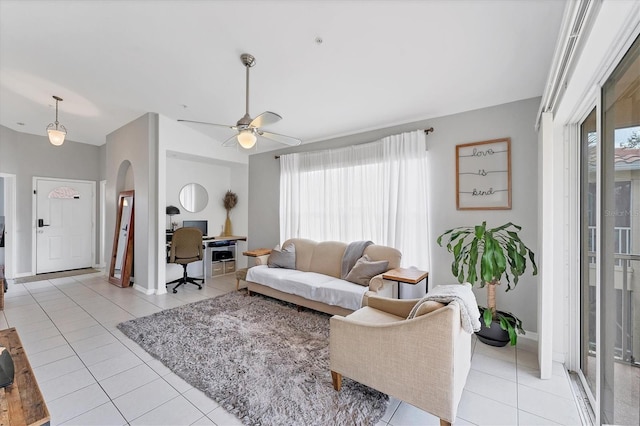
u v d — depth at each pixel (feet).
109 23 7.99
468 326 5.31
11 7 7.52
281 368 7.29
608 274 4.91
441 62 8.07
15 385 4.55
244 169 18.65
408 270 10.19
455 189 10.56
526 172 9.25
